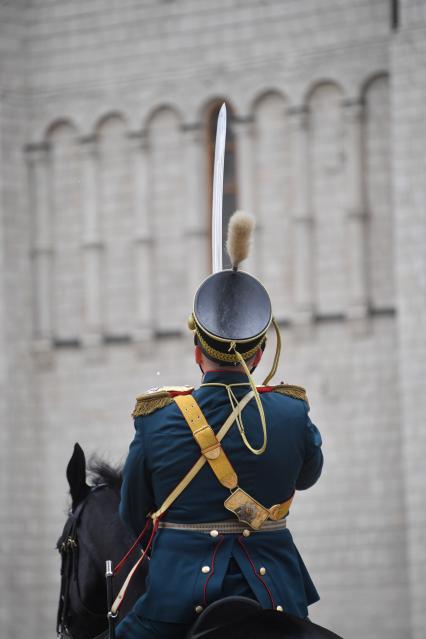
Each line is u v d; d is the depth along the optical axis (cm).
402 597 6050
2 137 6862
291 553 1241
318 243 6331
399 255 5925
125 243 6775
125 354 6731
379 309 6203
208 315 1227
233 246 1212
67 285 6862
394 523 6091
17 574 6719
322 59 6331
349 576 6131
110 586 1306
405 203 5925
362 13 6262
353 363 6225
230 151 6569
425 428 5850
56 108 6888
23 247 6888
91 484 1666
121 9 6788
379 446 6150
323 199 6334
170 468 1209
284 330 6350
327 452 6212
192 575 1188
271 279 6412
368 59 6244
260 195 6462
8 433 6750
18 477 6762
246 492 1209
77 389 6794
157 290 6700
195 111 6619
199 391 1237
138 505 1254
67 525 1567
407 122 5931
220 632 1127
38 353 6825
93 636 1520
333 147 6322
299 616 1212
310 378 6278
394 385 6150
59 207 6894
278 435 1227
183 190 6662
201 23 6612
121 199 6794
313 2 6353
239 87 6506
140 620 1205
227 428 1211
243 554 1202
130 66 6762
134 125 6738
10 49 6912
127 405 6700
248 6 6500
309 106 6372
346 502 6162
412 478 5862
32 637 6675
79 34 6862
